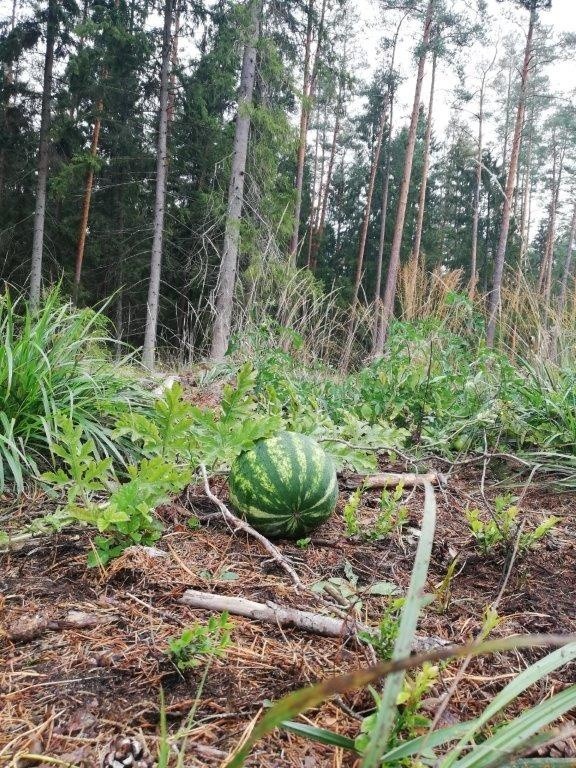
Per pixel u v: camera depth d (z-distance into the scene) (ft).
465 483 13.05
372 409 15.25
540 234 135.95
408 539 9.29
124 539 7.86
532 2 67.72
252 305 24.80
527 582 7.88
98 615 6.40
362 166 125.18
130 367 18.28
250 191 51.31
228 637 5.57
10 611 6.42
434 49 73.72
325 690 2.22
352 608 6.42
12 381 11.57
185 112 70.49
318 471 8.70
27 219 71.15
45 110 60.34
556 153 134.62
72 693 5.15
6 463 10.91
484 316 21.33
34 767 4.33
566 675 5.85
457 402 15.89
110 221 72.84
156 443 8.96
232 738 4.68
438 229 129.59
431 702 5.15
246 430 8.87
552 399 15.34
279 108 51.03
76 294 64.23
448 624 6.73
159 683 5.31
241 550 8.40
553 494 12.41
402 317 23.04
